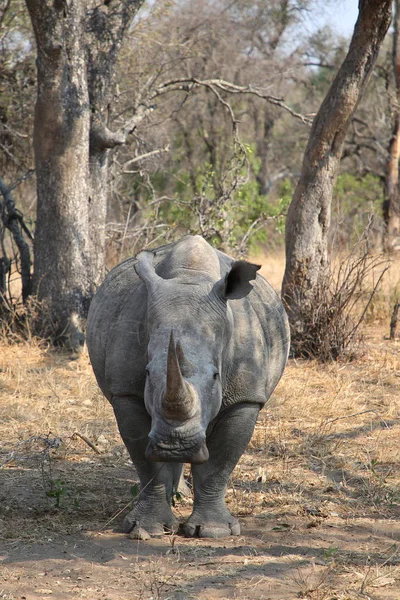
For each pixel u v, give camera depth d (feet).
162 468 52.70
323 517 56.24
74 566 46.83
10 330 117.50
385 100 279.90
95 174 127.54
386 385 99.09
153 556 48.42
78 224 118.42
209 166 158.40
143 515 52.60
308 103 322.14
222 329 45.85
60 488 59.21
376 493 61.11
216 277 48.75
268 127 303.07
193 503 55.11
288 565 47.11
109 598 42.32
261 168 302.04
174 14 211.61
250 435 52.13
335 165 112.37
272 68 266.98
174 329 44.11
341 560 48.03
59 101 115.14
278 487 62.39
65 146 116.37
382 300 144.87
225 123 262.06
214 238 149.89
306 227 112.16
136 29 174.09
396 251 175.42
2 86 165.17
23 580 44.70
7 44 167.32
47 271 117.91
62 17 114.21
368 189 275.80
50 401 89.61
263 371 51.70
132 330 50.57
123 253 148.15
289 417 83.61
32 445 73.05
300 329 112.98
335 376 102.27
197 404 41.73
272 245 228.43
